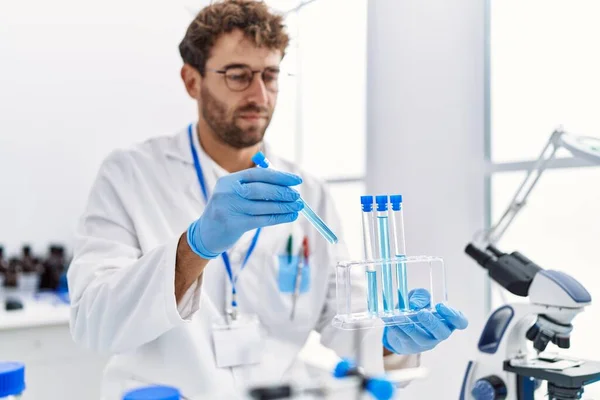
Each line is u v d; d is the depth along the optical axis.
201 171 1.52
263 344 1.42
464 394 1.25
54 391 2.22
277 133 2.65
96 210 1.38
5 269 2.59
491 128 1.91
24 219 2.69
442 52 1.99
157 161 1.52
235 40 1.41
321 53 2.47
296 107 2.58
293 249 1.56
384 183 2.19
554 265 1.79
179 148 1.55
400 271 1.02
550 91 1.78
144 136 2.95
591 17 1.69
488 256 1.31
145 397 0.67
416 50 2.07
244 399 0.72
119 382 1.35
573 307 1.10
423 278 1.29
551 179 1.78
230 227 1.03
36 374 2.18
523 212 1.86
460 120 1.94
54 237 2.75
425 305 1.06
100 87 2.84
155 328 1.13
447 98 1.97
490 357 1.22
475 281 1.88
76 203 2.80
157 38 2.96
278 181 1.04
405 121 2.11
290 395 0.70
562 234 1.77
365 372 0.76
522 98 1.84
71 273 1.30
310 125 2.59
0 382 0.73
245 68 1.43
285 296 1.52
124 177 1.45
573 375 1.05
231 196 1.02
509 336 1.20
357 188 2.39
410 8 2.09
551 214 1.79
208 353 1.34
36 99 2.71
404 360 1.18
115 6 2.86
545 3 1.79
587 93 1.70
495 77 1.90
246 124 1.46
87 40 2.80
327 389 0.71
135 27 2.91
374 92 2.23
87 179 2.83
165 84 2.99
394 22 2.14
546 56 1.79
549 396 1.11
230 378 1.33
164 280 1.09
